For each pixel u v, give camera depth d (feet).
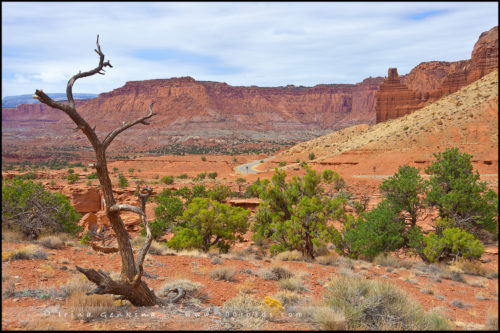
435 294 37.19
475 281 49.52
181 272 37.37
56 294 23.41
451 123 347.97
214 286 31.91
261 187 81.71
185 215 77.36
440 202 74.95
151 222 95.25
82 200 192.95
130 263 21.40
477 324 21.03
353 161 364.17
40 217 57.36
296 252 64.34
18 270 28.99
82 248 46.78
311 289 34.32
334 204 74.08
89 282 26.55
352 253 76.48
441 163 79.20
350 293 21.81
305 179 78.59
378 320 19.77
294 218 70.79
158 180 361.51
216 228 76.23
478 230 73.31
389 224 75.51
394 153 350.43
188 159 627.87
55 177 366.43
